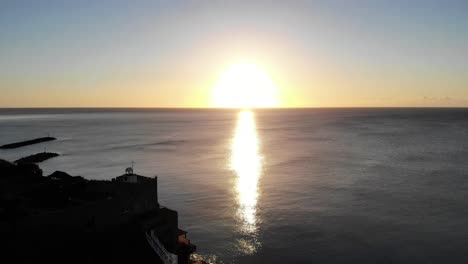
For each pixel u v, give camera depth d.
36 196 31.95
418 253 39.94
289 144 136.88
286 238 44.44
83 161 99.25
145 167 89.81
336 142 141.25
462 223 48.19
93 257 28.52
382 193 63.12
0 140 157.88
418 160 96.38
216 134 184.62
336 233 45.53
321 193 63.69
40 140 147.00
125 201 33.56
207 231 46.84
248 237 44.91
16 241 25.70
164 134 185.50
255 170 85.19
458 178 74.00
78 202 31.02
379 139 149.25
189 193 64.56
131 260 29.38
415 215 51.50
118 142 147.38
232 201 59.53
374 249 41.06
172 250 34.31
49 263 26.95
